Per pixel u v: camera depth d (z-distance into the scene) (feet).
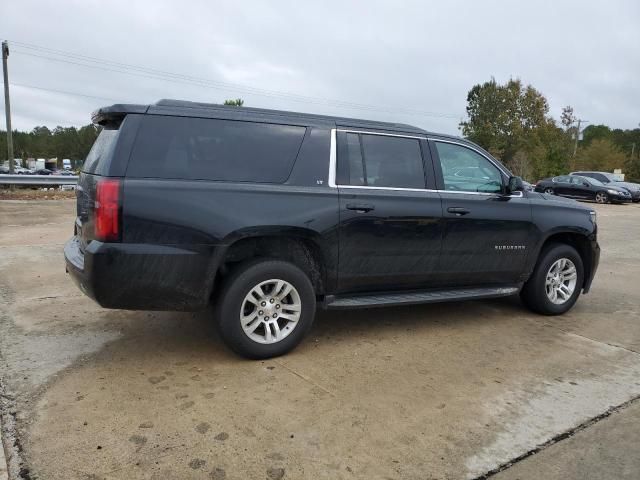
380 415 10.68
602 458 9.39
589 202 83.35
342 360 13.53
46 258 25.35
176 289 11.99
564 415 10.91
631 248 35.88
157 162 11.91
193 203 11.94
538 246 17.34
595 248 18.81
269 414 10.59
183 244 11.89
